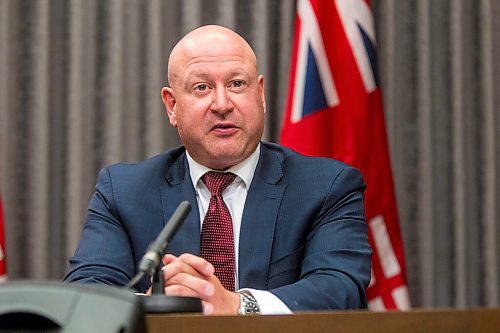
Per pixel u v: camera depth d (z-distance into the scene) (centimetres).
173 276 307
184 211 274
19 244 566
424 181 607
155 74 582
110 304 186
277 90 601
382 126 542
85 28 579
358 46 543
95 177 581
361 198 392
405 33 622
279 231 376
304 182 387
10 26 568
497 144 630
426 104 611
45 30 571
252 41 596
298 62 543
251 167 389
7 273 554
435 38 628
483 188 623
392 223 534
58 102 582
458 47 619
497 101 632
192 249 370
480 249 627
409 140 617
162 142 584
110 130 577
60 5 586
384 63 605
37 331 185
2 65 562
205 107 375
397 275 529
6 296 186
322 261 363
